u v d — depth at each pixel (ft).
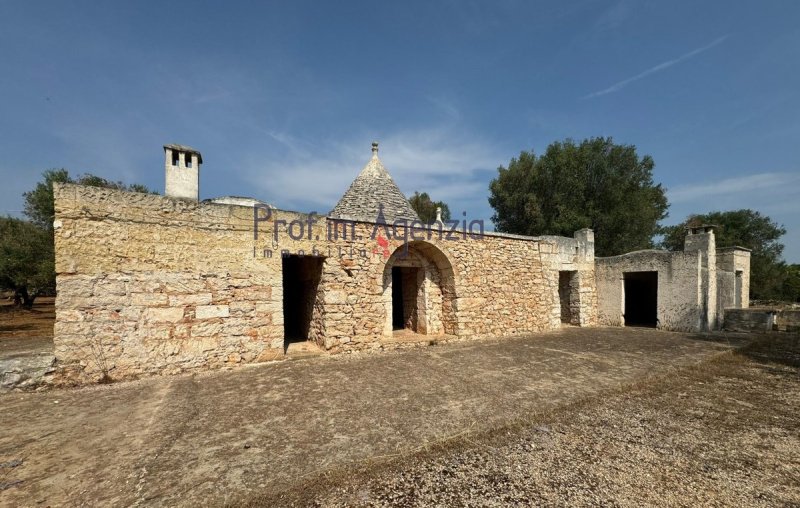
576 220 66.95
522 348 30.09
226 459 10.87
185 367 21.48
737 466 10.90
